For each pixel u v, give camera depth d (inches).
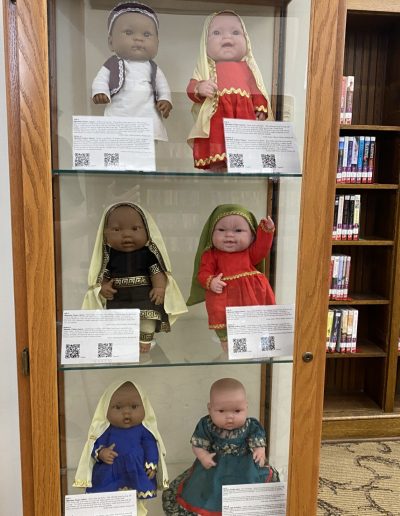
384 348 83.6
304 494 37.0
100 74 36.3
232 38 38.1
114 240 37.8
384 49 84.7
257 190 39.6
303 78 33.9
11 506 50.6
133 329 36.9
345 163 79.4
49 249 32.1
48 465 34.2
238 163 36.5
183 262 40.8
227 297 38.7
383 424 81.9
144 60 37.7
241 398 40.8
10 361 47.9
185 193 39.7
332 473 70.3
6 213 44.7
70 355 34.9
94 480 38.3
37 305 32.5
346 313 82.4
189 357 39.4
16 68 30.3
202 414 42.5
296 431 36.2
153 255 39.0
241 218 39.1
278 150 36.3
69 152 34.7
